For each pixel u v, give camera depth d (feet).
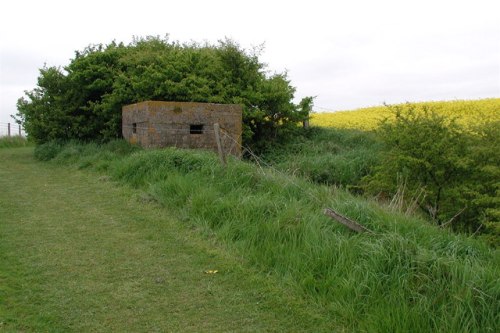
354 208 22.80
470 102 81.25
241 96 52.21
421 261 17.04
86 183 36.27
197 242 22.95
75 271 19.72
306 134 60.03
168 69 49.88
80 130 53.72
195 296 17.67
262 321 15.99
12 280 18.61
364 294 16.65
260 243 21.24
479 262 18.53
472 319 14.62
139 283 18.70
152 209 28.17
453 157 30.96
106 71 53.93
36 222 26.45
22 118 61.36
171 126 41.73
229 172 29.50
